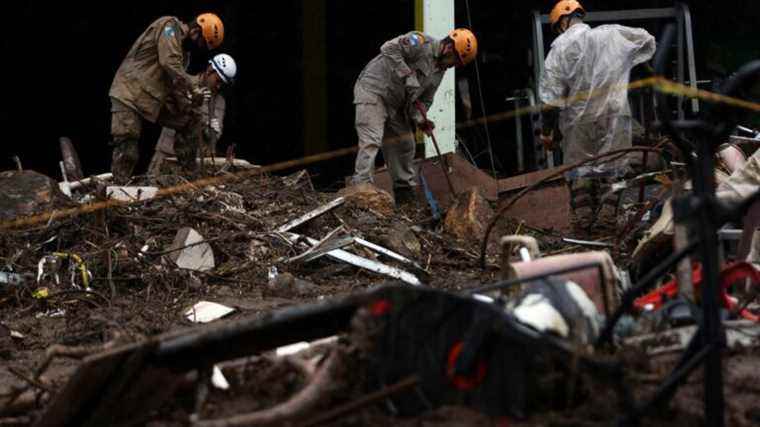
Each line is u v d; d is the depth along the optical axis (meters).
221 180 12.98
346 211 12.32
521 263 5.80
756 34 21.09
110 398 4.87
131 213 11.30
